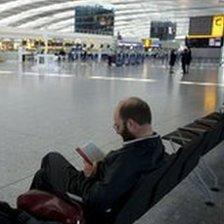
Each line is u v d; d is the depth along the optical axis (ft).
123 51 132.46
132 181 7.61
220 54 133.39
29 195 7.63
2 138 19.42
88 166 8.45
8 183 13.23
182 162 9.73
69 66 110.01
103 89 46.09
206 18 135.13
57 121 24.49
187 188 13.82
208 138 12.72
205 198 13.04
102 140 19.79
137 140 7.73
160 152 8.09
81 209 7.54
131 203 7.72
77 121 24.67
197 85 57.21
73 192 8.52
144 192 7.95
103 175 8.01
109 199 7.59
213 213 12.08
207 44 135.64
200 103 35.86
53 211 7.20
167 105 33.76
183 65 88.43
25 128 22.04
